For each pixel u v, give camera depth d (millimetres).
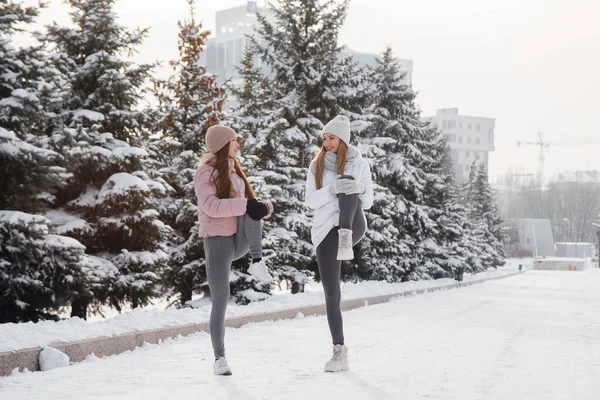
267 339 8570
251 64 20062
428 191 31906
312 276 19562
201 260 15641
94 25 13945
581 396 4938
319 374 5738
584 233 163375
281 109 20109
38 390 4941
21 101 10469
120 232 13586
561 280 42625
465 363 6508
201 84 16750
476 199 68312
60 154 11156
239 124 16750
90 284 11375
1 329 6535
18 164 10258
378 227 24656
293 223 18969
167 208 15711
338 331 5965
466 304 16578
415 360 6664
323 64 21891
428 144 31156
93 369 6004
